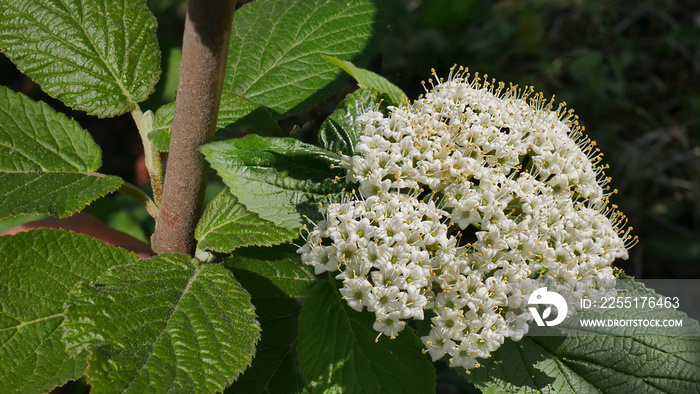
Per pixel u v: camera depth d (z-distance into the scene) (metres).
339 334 0.29
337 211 0.28
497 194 0.29
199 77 0.27
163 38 0.44
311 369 0.29
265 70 0.35
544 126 0.31
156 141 0.31
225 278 0.29
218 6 0.26
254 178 0.29
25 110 0.31
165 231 0.30
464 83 0.31
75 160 0.31
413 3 0.72
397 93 0.35
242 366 0.27
